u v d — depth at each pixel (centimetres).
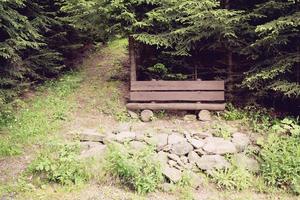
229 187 409
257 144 467
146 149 428
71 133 491
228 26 528
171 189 396
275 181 411
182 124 537
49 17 669
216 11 500
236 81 599
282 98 537
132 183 394
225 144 461
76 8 596
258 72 522
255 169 433
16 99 550
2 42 514
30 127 509
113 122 551
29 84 604
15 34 526
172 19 570
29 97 621
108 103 596
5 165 421
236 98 593
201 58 639
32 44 557
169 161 435
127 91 641
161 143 461
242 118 540
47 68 673
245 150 459
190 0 537
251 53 546
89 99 619
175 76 607
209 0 526
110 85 668
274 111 557
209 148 454
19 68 571
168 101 576
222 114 555
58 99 614
